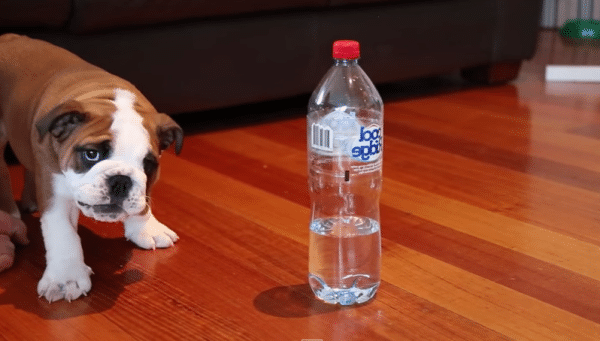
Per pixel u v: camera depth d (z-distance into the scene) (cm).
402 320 170
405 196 211
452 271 183
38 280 181
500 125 255
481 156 233
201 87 243
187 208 205
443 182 218
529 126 253
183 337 166
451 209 205
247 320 170
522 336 166
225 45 244
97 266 185
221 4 237
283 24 251
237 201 209
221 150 237
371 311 172
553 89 302
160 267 185
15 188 214
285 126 255
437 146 239
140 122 173
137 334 167
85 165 170
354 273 177
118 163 169
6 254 182
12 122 186
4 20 215
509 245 192
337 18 258
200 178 220
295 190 214
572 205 207
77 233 187
